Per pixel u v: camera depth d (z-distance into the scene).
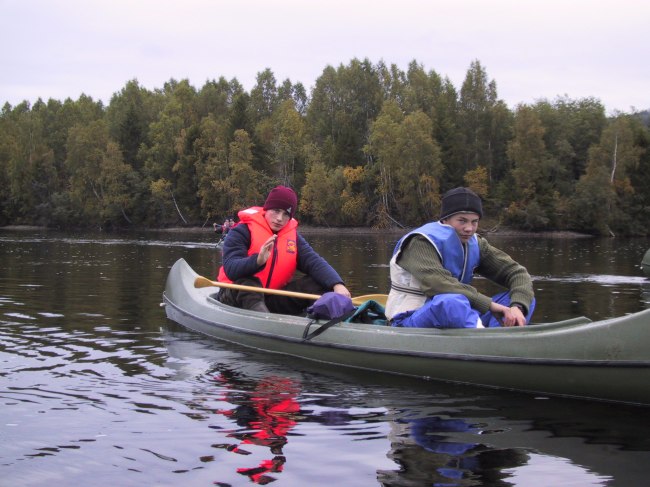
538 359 3.58
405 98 53.72
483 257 4.38
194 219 50.72
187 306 6.05
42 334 5.37
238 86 65.31
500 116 50.34
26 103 78.00
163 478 2.53
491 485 2.46
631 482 2.49
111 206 51.22
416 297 4.30
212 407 3.45
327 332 4.56
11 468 2.62
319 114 57.31
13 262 13.86
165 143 53.53
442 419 3.27
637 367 3.27
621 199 42.31
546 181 45.00
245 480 2.51
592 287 9.72
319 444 2.90
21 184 56.28
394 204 46.66
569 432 3.06
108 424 3.15
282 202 5.38
